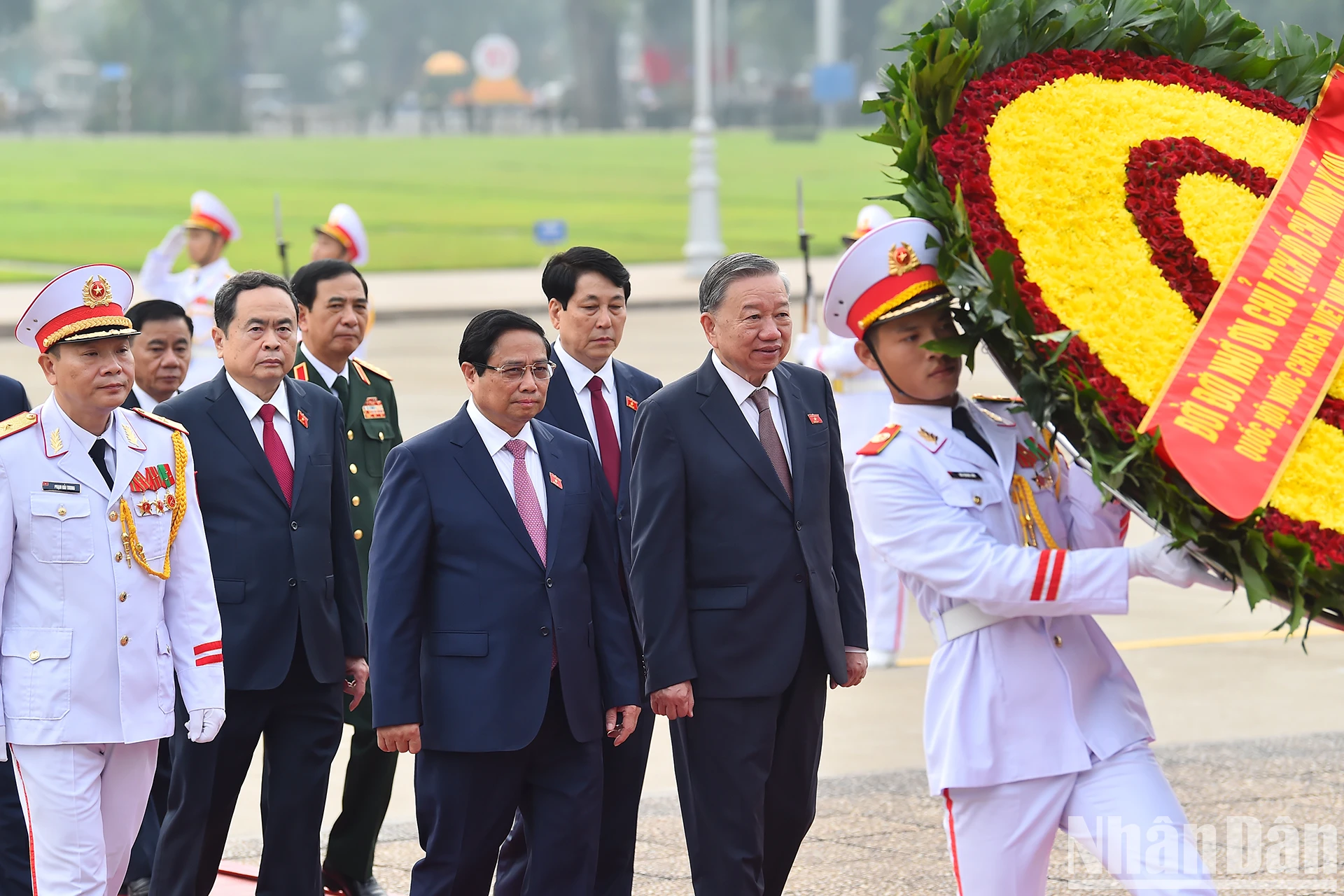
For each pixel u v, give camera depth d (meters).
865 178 80.31
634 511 8.48
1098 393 6.46
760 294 8.31
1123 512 7.48
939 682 7.25
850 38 146.75
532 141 115.19
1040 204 6.84
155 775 9.74
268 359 9.25
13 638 7.98
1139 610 16.89
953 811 7.23
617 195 74.44
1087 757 7.01
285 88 178.75
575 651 8.38
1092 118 7.07
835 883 9.81
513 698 8.20
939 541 7.05
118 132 138.00
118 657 8.09
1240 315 6.71
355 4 175.88
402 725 8.10
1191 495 6.39
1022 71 7.11
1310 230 6.95
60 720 7.93
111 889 8.46
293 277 10.84
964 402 7.47
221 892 9.77
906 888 9.71
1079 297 6.69
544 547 8.48
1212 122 7.20
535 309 39.88
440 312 39.56
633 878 9.65
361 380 10.98
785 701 8.48
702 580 8.40
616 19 141.50
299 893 9.15
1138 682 14.23
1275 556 6.32
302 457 9.38
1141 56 7.50
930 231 7.11
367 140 118.62
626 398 10.12
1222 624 16.31
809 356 14.68
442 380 29.78
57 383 8.09
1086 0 7.30
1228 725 12.93
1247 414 6.52
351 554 9.63
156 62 139.88
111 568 8.12
